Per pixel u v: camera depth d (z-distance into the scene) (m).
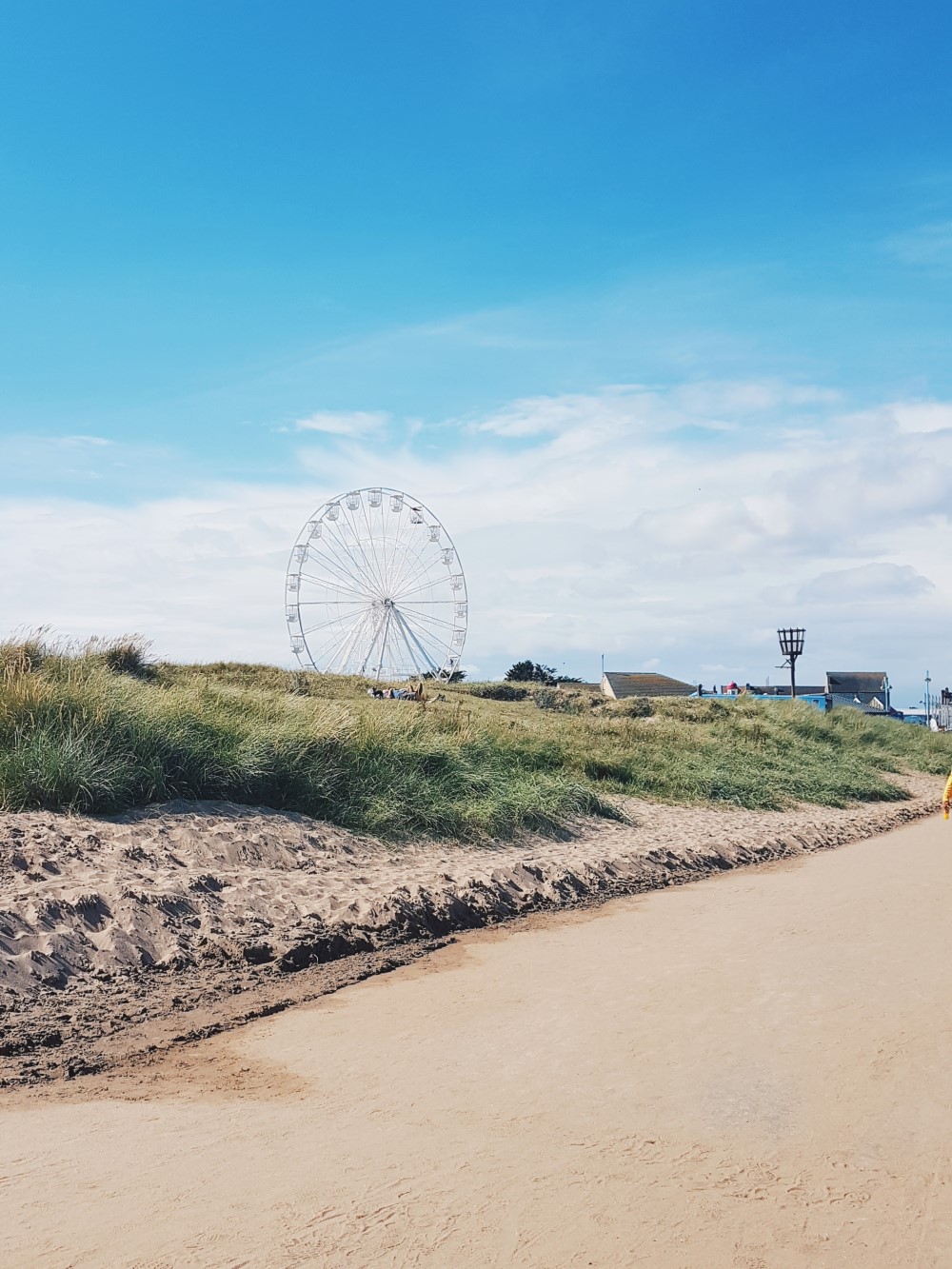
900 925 9.11
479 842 12.90
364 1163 4.35
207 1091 5.36
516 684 44.19
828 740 30.77
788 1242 3.67
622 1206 3.93
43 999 6.78
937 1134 4.59
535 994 7.23
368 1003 7.08
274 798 12.34
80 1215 3.86
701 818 16.84
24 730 11.04
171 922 8.29
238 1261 3.50
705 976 7.51
